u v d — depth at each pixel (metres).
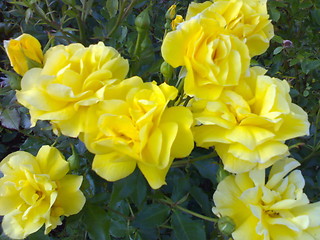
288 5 0.58
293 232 0.27
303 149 0.44
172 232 0.39
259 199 0.28
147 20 0.35
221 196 0.28
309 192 0.41
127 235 0.38
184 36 0.26
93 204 0.31
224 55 0.25
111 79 0.25
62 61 0.25
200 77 0.26
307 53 0.48
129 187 0.29
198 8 0.31
